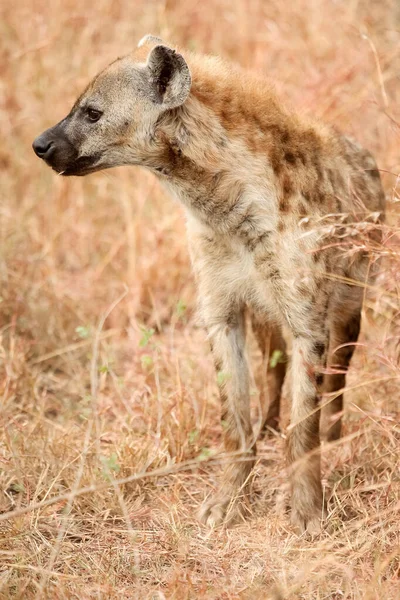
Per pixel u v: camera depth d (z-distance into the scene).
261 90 7.18
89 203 11.83
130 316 10.23
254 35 12.71
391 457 7.11
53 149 7.11
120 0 13.83
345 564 6.16
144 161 7.06
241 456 7.24
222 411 7.36
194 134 6.83
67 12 13.45
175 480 7.50
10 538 6.43
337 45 11.82
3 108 12.63
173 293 10.66
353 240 7.00
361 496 7.12
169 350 9.30
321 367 6.96
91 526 6.86
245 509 7.10
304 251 6.88
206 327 7.46
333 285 7.14
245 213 6.88
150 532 6.73
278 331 8.23
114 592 5.95
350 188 7.42
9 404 8.30
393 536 6.45
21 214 11.20
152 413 8.16
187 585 5.91
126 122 7.00
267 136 6.94
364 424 7.66
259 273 7.02
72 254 11.49
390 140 10.23
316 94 10.64
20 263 10.19
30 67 12.84
